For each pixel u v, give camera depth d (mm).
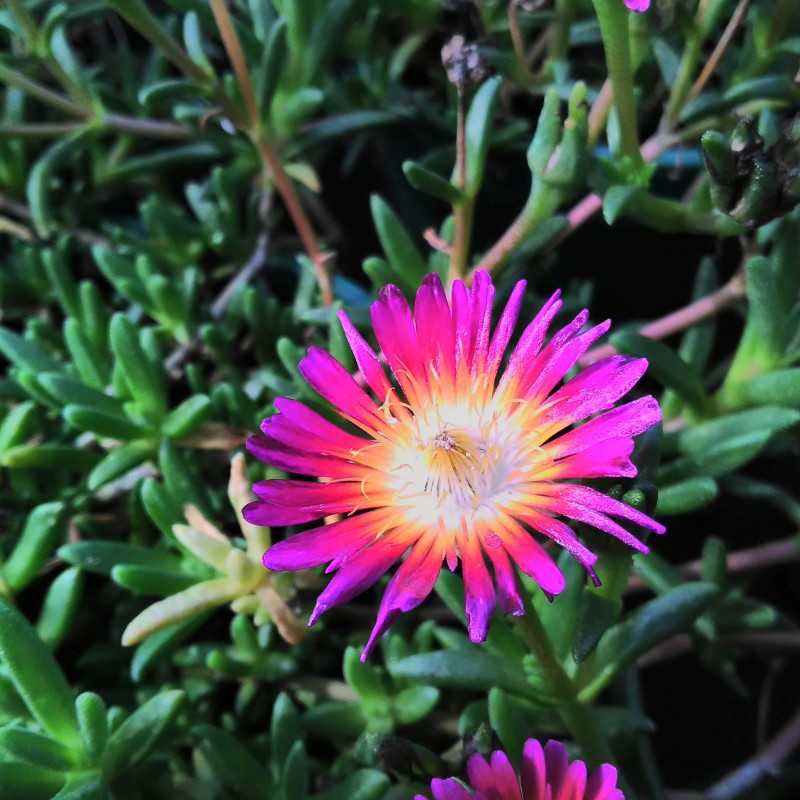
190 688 168
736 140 135
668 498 155
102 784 134
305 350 180
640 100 205
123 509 188
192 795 156
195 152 217
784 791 177
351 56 221
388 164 238
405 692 155
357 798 136
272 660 164
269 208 210
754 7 175
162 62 226
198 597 147
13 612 132
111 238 223
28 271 210
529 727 151
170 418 169
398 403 134
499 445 130
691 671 204
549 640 136
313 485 124
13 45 224
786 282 165
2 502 182
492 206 234
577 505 116
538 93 197
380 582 179
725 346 230
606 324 121
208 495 172
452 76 149
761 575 211
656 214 160
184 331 194
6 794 131
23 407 171
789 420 158
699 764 197
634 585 187
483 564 117
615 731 150
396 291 132
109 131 208
